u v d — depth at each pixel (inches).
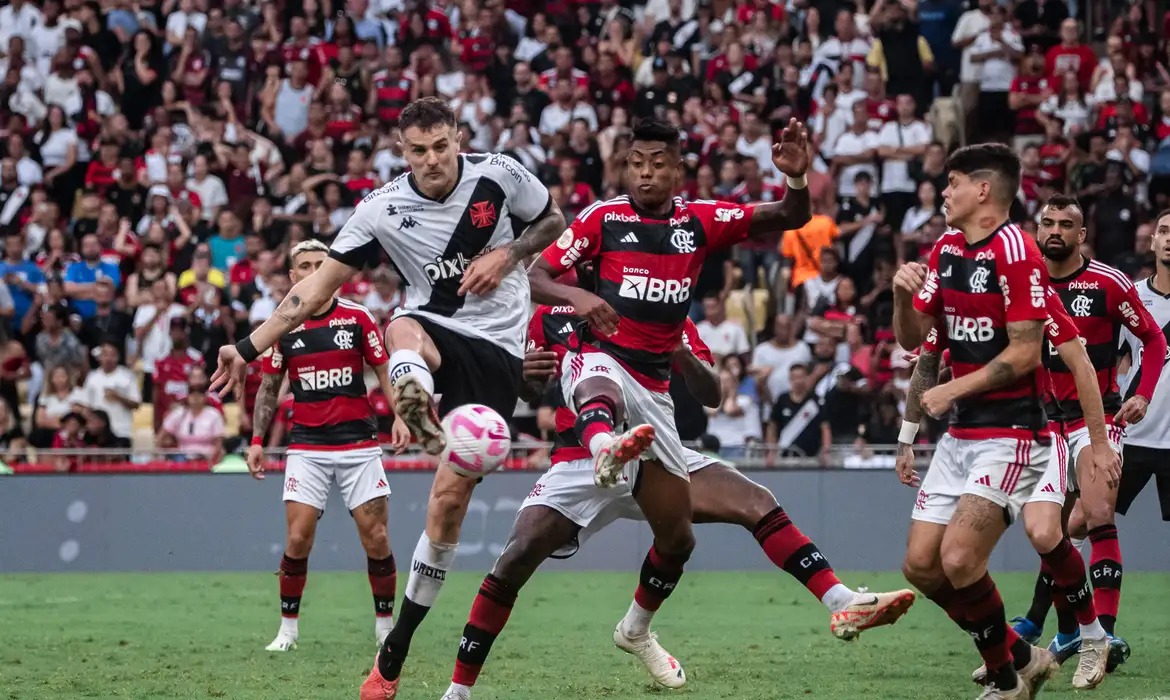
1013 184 837.2
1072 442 1097.4
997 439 837.2
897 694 942.4
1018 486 833.5
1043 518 892.6
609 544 2032.5
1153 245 1268.5
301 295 859.4
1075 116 2652.6
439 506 848.9
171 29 2920.8
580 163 2561.5
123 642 1254.3
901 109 2559.1
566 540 869.8
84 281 2474.2
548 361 956.0
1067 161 2571.4
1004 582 1771.7
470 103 2682.1
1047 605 1145.4
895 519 1957.4
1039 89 2684.5
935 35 2783.0
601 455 744.3
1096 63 2699.3
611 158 2566.4
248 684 1002.1
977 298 835.4
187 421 2143.2
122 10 2957.7
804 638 1263.5
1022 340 813.2
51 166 2741.1
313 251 1256.2
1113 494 1087.0
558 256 836.0
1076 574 967.0
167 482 2031.3
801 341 2277.3
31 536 2023.9
